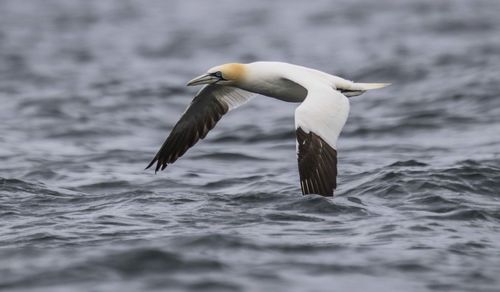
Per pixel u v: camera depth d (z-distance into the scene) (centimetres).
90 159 2019
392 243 1251
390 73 3056
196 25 4612
